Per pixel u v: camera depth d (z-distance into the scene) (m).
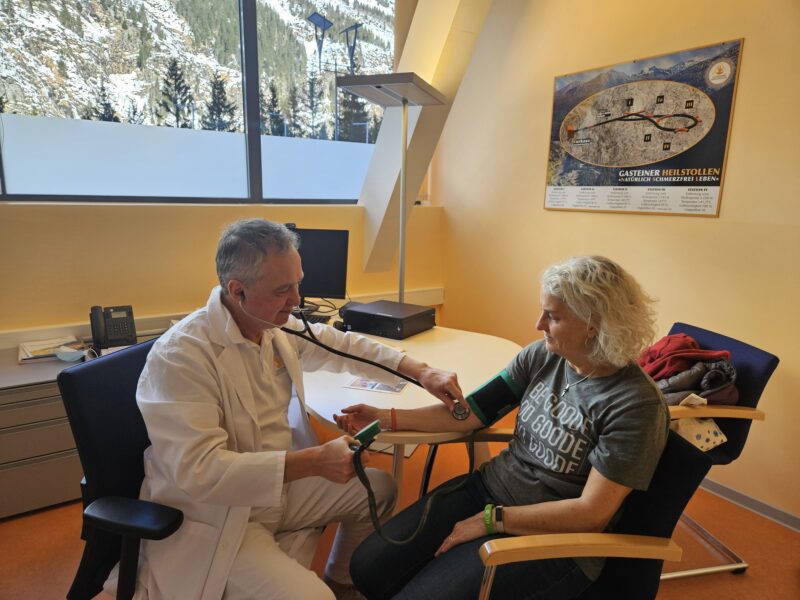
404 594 1.09
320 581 1.08
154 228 2.46
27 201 2.33
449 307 3.61
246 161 2.88
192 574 1.07
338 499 1.39
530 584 1.06
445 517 1.28
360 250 3.18
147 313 2.51
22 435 1.89
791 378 1.94
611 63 2.41
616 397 1.08
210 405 1.10
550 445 1.19
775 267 1.94
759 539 1.96
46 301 2.26
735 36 1.97
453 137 3.38
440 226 3.55
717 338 1.87
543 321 1.16
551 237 2.82
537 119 2.81
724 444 1.75
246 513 1.12
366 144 3.31
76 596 1.11
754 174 1.97
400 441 1.29
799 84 1.81
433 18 2.61
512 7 2.88
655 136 2.27
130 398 1.21
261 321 1.16
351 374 1.57
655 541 1.03
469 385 1.52
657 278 2.34
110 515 0.99
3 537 1.85
